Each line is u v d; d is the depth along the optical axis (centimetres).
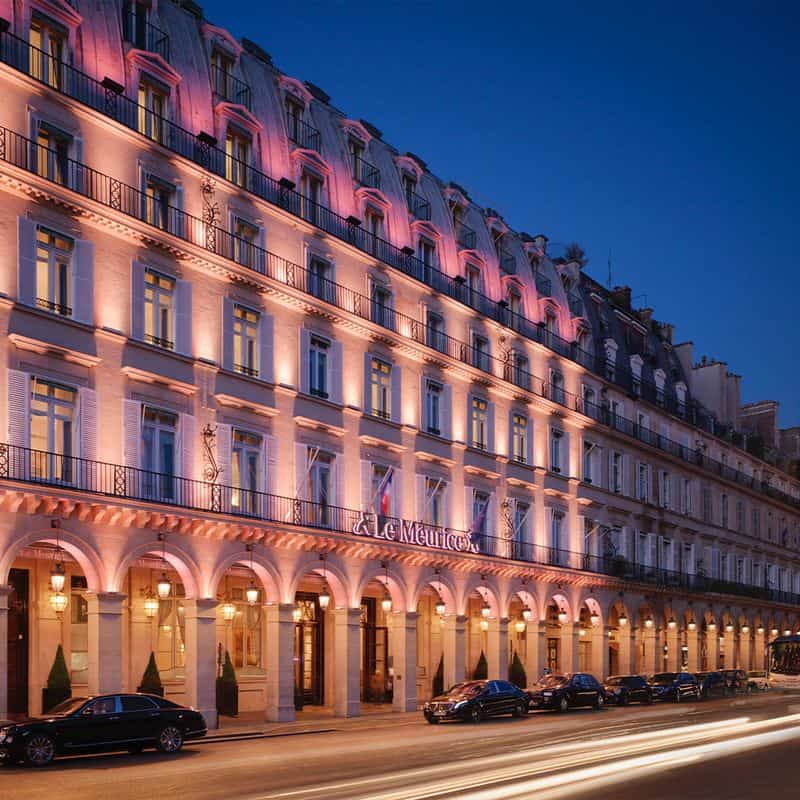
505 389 4669
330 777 1856
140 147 3050
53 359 2725
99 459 2811
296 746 2534
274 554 3341
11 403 2592
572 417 5200
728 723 3105
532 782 1758
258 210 3472
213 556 3109
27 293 2666
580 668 5322
